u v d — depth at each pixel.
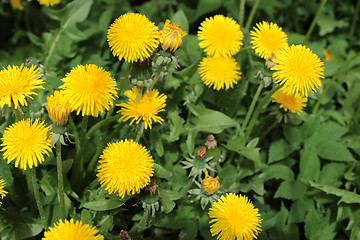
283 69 0.57
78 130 0.68
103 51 0.76
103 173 0.54
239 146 0.67
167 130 0.67
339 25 0.90
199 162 0.59
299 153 0.73
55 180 0.63
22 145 0.52
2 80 0.53
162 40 0.55
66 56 0.74
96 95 0.54
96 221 0.60
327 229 0.66
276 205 0.70
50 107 0.52
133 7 0.91
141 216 0.61
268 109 0.68
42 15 0.89
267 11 0.90
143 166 0.54
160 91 0.66
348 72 0.81
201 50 0.75
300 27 0.93
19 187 0.64
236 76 0.65
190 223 0.64
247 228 0.54
